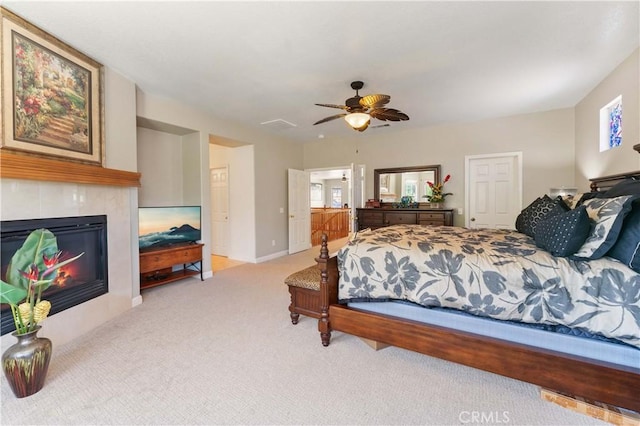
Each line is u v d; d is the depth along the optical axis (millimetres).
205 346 2301
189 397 1699
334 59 2789
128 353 2193
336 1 1968
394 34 2375
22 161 2010
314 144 6707
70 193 2436
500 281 1763
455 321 1924
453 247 2088
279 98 3846
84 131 2594
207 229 4469
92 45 2488
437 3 2004
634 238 1523
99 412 1576
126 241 3080
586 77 3258
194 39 2422
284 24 2221
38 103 2203
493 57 2775
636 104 2697
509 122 4719
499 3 2010
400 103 4074
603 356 1545
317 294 2561
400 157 5680
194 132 4391
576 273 1607
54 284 2305
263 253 5688
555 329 1666
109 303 2842
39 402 1646
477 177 5047
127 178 3016
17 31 2062
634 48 2645
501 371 1733
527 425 1482
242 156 5562
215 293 3660
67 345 2316
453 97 3848
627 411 1507
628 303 1463
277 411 1589
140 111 3533
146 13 2070
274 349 2254
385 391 1754
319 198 13188
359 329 2188
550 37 2438
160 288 3859
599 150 3469
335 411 1589
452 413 1568
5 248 1976
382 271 2121
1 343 1920
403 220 5297
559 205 2281
